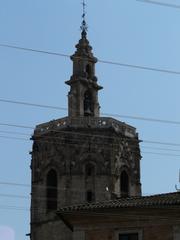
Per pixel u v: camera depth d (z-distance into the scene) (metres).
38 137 153.75
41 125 154.75
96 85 164.38
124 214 91.38
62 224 143.88
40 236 146.88
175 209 89.62
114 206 91.50
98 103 163.50
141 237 90.12
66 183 147.62
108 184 147.88
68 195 146.75
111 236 91.25
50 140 152.25
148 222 90.50
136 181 154.25
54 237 144.50
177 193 97.75
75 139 150.88
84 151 150.12
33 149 153.75
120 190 150.50
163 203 89.88
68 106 161.88
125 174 153.25
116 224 91.50
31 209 150.38
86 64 165.62
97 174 148.62
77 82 162.88
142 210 90.88
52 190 149.25
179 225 89.25
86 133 151.50
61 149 150.50
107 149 150.88
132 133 157.50
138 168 155.75
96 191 147.50
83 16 173.00
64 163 149.25
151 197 96.19
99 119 153.38
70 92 162.62
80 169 148.50
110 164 149.62
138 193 153.75
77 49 167.50
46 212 147.88
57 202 147.38
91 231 92.06
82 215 92.50
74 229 92.50
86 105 162.38
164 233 89.50
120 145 153.12
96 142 151.00
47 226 146.38
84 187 147.50
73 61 166.50
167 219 89.81
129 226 91.06
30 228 149.00
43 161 151.50
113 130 152.50
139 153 157.00
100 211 92.06
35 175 151.88
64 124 153.00
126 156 154.12
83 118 153.25
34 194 150.50
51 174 150.38
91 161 149.62
